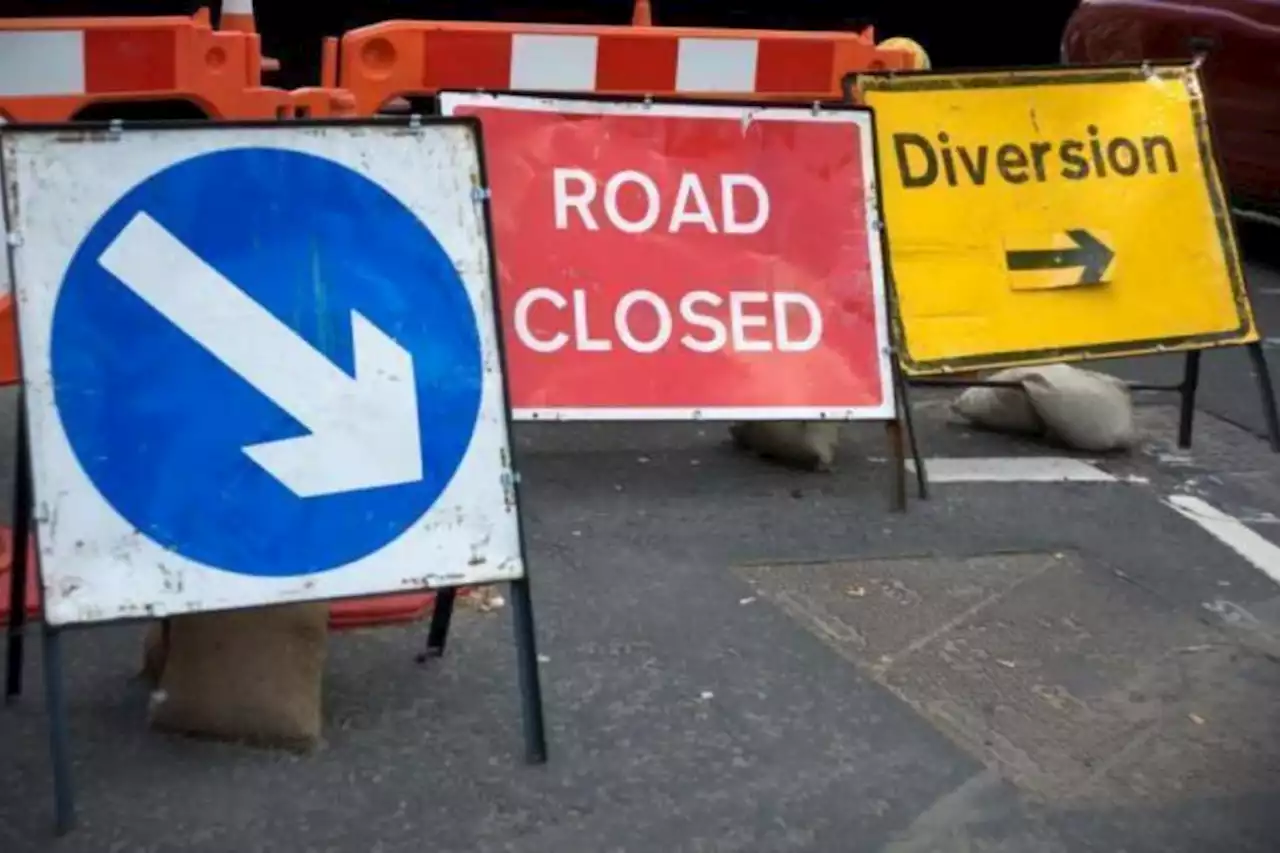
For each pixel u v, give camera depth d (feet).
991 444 26.27
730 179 23.00
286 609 16.12
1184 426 26.68
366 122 15.29
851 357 23.03
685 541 21.59
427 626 18.70
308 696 16.17
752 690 17.79
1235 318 25.94
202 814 14.97
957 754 16.79
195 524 14.66
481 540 15.48
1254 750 17.24
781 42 28.71
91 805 14.99
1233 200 39.47
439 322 15.44
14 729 16.21
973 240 24.45
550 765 16.07
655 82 28.25
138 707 16.69
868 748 16.79
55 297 14.38
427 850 14.66
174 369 14.67
